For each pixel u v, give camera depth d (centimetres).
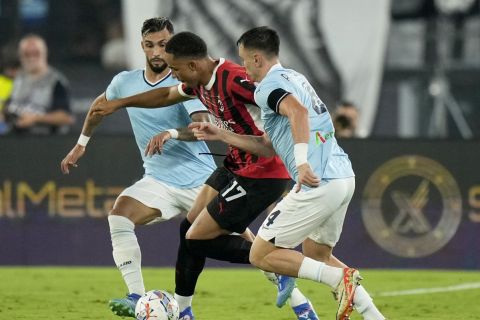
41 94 4291
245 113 2081
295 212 1984
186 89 2239
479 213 3794
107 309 2639
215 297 2947
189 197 2439
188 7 4869
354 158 3772
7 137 3753
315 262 1983
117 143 3759
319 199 1977
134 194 2394
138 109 2423
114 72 4941
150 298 2067
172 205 2436
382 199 3781
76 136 3759
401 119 4850
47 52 4947
